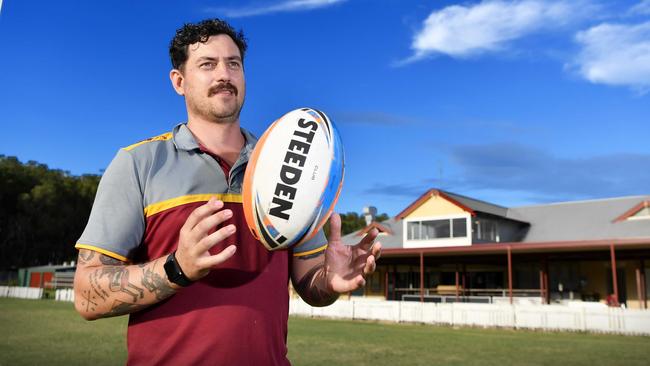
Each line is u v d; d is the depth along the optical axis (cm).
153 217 194
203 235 155
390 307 2311
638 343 1399
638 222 2770
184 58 213
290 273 238
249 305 191
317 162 197
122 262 189
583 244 2402
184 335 183
